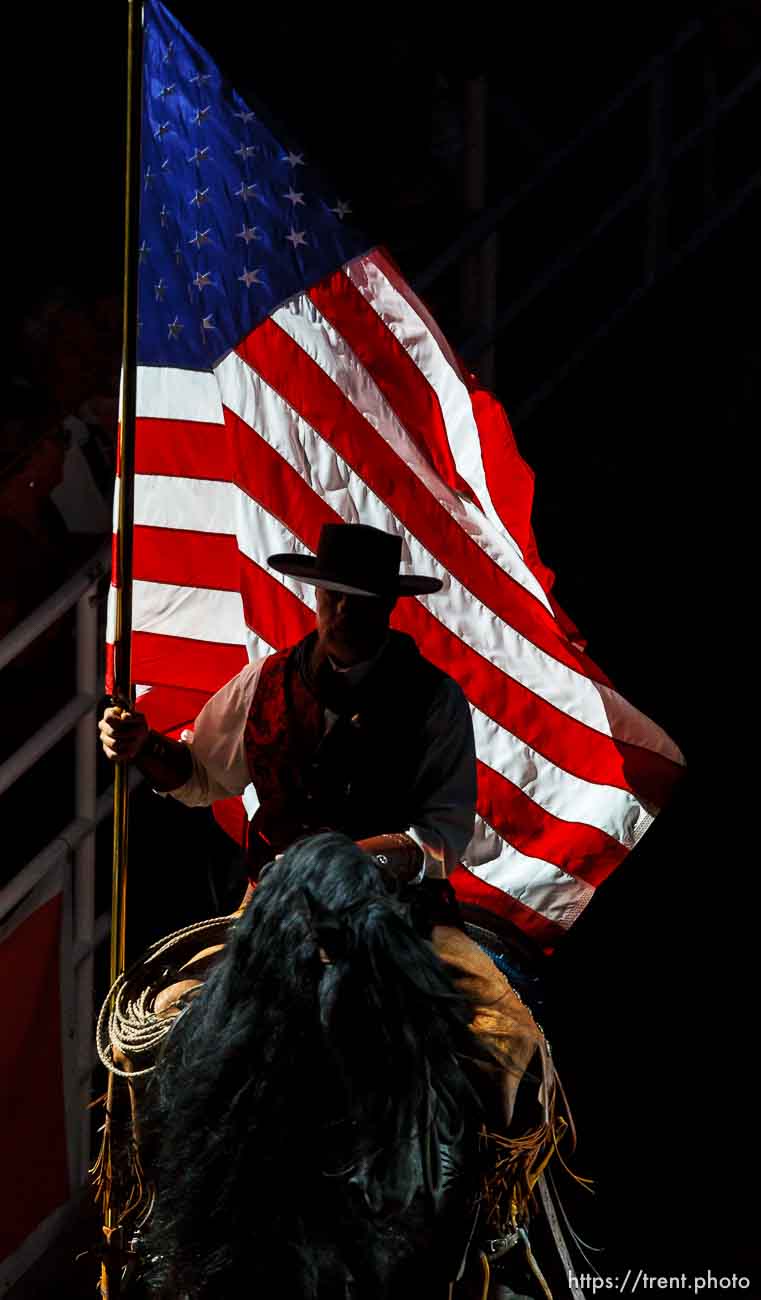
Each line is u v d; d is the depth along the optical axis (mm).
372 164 28828
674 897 24766
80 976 19031
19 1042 17859
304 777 14719
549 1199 15375
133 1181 13477
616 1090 21297
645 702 27297
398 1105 11297
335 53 27859
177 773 15188
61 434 22781
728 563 30047
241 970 11500
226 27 27375
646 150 35719
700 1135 20531
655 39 32969
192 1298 11602
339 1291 11320
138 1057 13062
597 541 30266
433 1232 11883
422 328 17516
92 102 29844
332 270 17078
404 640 14859
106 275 29906
